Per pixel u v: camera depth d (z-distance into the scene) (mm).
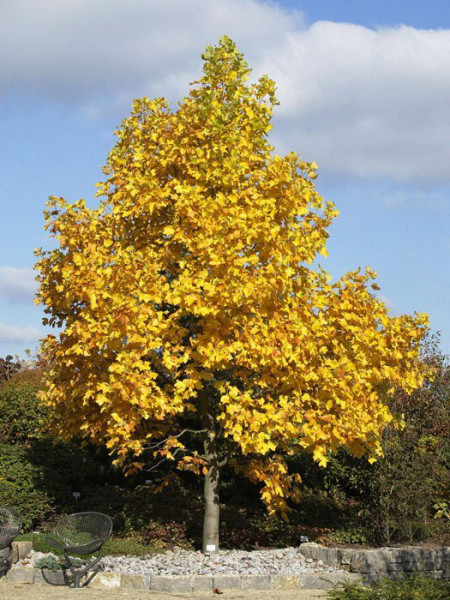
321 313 10641
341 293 10922
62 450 15203
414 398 13266
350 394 10617
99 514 11094
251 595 9641
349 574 10680
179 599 9281
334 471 13922
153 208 10570
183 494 15703
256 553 11891
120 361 9828
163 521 14078
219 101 11281
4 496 12898
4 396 15789
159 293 10086
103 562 10930
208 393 11922
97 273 10211
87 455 15914
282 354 10039
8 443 15281
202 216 10117
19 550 10844
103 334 10086
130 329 9797
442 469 13266
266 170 11008
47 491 13766
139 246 11234
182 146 10898
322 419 10469
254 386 11102
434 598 7711
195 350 10586
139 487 15836
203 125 11062
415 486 12312
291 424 10117
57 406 11531
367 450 12008
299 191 10711
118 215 11117
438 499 13211
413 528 12453
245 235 10039
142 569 10625
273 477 11227
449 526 12773
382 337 10828
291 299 10531
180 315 10500
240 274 9914
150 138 11430
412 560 11133
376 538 12523
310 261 10695
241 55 11320
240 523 14062
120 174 11250
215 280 9781
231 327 10086
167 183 11039
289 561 11336
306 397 10352
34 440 15500
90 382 10609
